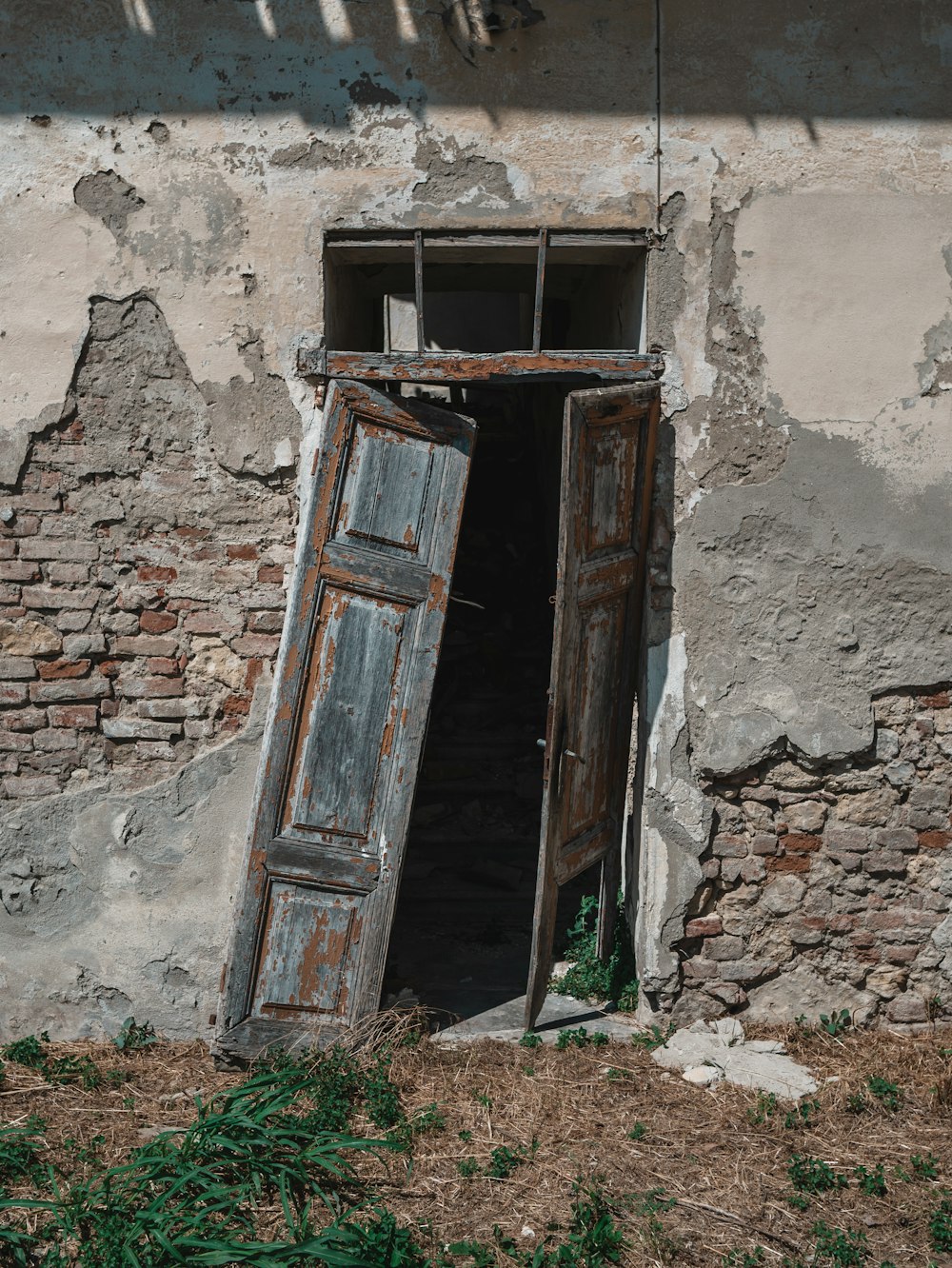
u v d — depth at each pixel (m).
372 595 4.60
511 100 4.59
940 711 4.86
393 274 5.84
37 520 4.65
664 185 4.62
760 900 4.91
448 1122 4.18
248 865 4.50
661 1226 3.61
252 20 4.52
